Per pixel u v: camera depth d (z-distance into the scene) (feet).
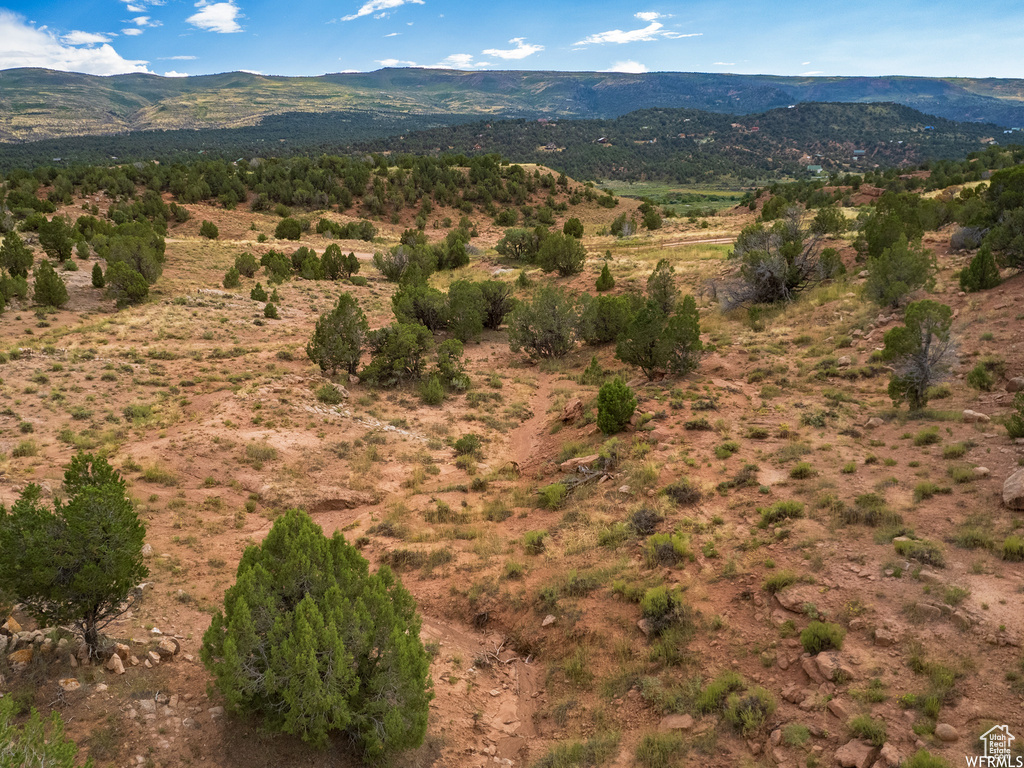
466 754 26.84
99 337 103.71
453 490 58.13
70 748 16.84
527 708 30.81
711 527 39.86
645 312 78.02
